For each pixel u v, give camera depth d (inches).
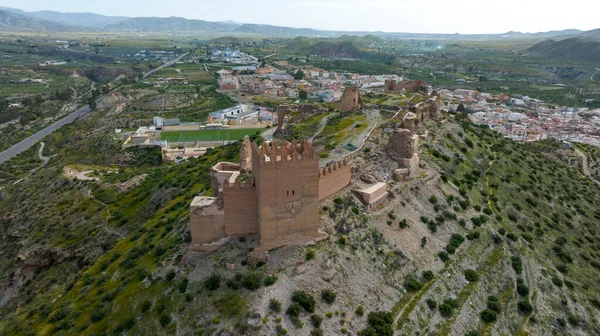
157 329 2359.7
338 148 3954.2
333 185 2972.4
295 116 6136.8
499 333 2731.3
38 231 4660.4
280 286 2341.3
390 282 2687.0
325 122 5334.6
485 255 3299.7
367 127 4638.3
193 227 2642.7
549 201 4498.0
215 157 5536.4
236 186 2536.9
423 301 2672.2
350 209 2915.8
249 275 2379.4
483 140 5201.8
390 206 3169.3
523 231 3745.1
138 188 5162.4
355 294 2485.2
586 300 3225.9
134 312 2514.8
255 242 2551.7
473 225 3503.9
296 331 2191.2
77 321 2679.6
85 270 3506.4
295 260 2464.3
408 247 2960.1
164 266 2723.9
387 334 2354.8
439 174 3833.7
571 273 3481.8
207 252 2640.3
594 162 7052.2
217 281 2423.7
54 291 3444.9
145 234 3585.1
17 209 5388.8
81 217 4719.5
